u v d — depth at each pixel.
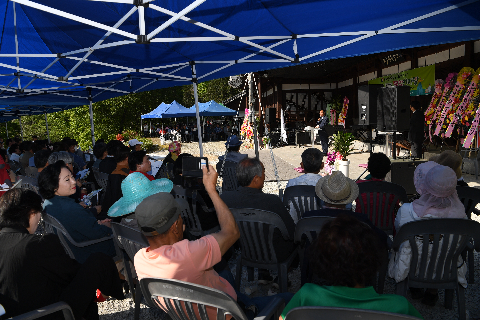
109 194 4.01
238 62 5.73
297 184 3.70
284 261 2.93
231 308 1.59
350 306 1.35
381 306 1.33
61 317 1.88
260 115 16.77
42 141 8.42
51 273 1.93
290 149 16.28
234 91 42.47
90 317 2.18
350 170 9.30
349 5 3.68
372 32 4.21
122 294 2.26
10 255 1.83
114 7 3.99
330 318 1.33
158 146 26.08
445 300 2.97
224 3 3.69
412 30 4.00
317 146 16.97
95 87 7.84
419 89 12.21
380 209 3.44
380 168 3.50
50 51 5.93
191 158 3.39
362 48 5.08
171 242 1.77
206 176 1.93
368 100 10.55
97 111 23.84
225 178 5.48
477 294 3.17
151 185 2.96
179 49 5.20
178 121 39.09
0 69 6.27
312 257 1.45
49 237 1.95
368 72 16.56
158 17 4.16
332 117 19.62
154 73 6.25
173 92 38.19
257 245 2.90
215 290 1.57
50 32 5.23
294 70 17.41
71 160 4.81
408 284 2.62
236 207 2.89
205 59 5.89
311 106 20.62
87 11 4.18
